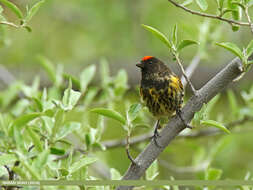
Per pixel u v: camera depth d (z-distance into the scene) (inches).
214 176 319.6
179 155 567.2
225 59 631.8
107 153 517.0
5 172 245.9
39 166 211.9
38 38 666.2
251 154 547.5
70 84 257.1
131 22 640.4
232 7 267.6
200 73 626.8
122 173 520.7
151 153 281.1
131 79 637.9
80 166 246.4
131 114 265.0
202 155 441.7
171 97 371.2
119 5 637.9
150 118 445.7
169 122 286.8
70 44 677.9
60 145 377.7
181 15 561.3
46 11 645.3
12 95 412.2
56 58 668.1
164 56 641.6
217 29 440.1
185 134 444.5
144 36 637.3
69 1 660.1
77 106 397.1
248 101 438.6
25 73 641.6
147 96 378.0
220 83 279.9
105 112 259.3
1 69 560.4
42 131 261.0
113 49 653.9
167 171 546.3
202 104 281.3
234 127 466.0
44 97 303.0
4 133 260.8
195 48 649.6
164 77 373.4
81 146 351.9
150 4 625.0
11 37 620.7
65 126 253.4
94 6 642.8
